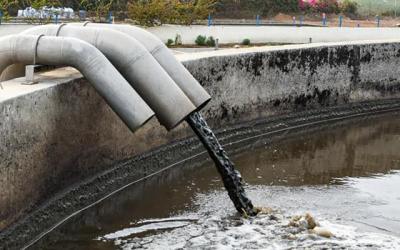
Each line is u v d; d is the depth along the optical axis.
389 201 7.04
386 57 12.62
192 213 6.44
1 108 5.09
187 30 19.28
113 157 7.21
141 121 5.92
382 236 5.97
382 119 12.02
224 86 9.40
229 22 24.84
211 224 6.12
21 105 5.45
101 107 6.91
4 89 5.71
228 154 8.92
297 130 10.73
